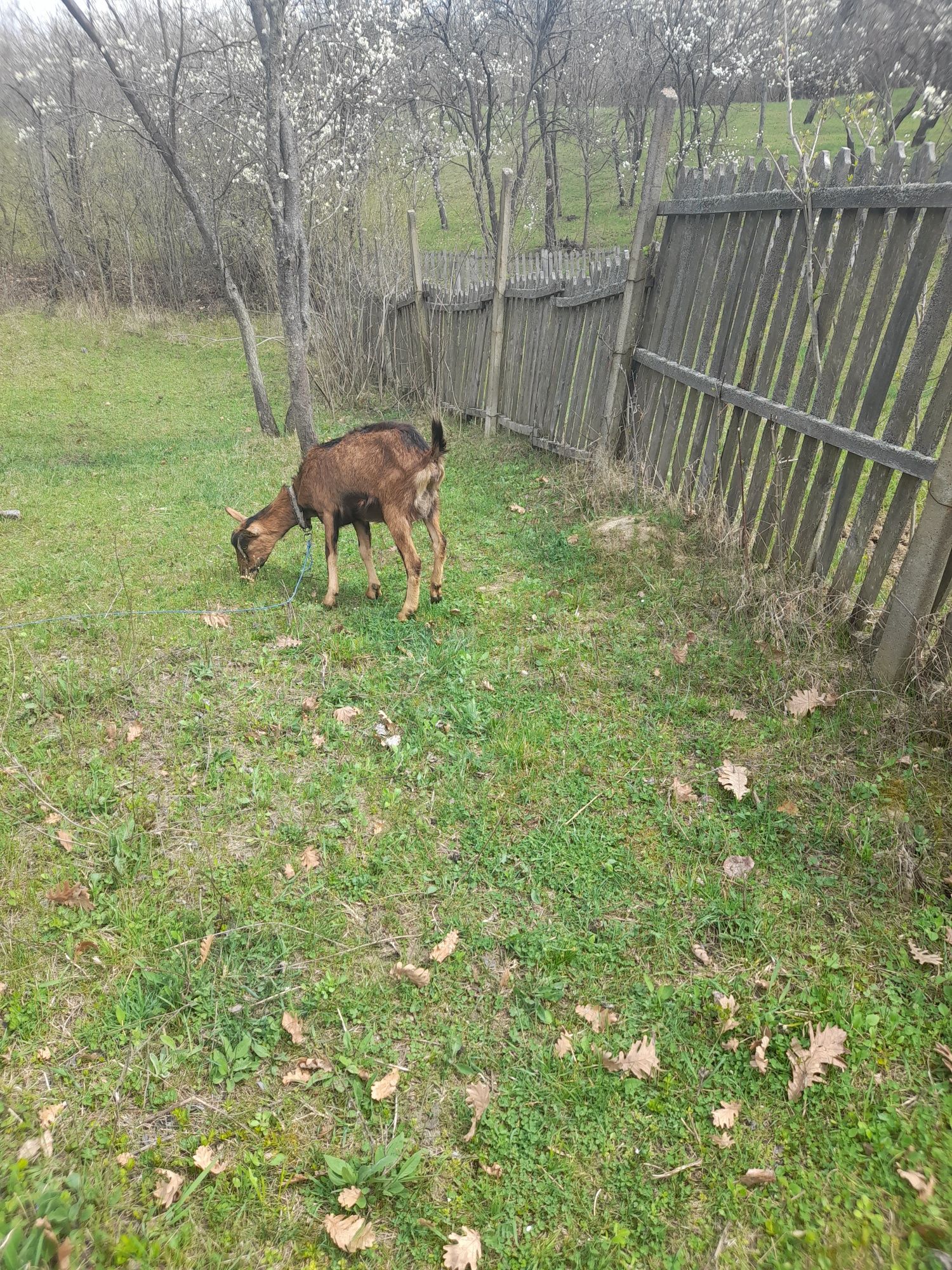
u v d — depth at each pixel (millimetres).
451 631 5438
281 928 3291
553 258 10109
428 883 3500
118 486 9539
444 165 28656
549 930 3266
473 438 10344
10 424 13688
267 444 11648
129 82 9961
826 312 4832
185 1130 2609
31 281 23922
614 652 5020
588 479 7520
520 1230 2383
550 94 23688
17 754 4301
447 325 11617
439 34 19844
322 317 14562
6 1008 2953
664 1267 2273
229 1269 2258
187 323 22016
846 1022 2852
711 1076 2744
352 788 4047
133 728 4477
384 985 3086
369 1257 2316
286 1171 2504
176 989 3012
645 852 3609
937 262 5957
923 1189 2357
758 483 5574
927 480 4008
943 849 3455
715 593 5406
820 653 4594
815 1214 2355
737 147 22312
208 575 6508
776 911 3295
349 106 15070
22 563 6887
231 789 4031
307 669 5094
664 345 6773
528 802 3906
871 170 4410
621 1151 2561
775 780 3900
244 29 15961
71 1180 2387
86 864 3598
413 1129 2633
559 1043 2844
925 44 12539
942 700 3963
